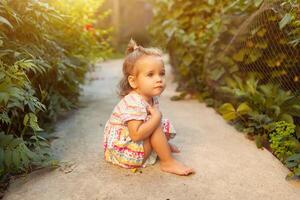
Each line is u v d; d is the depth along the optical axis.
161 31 4.65
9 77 2.12
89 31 4.21
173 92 4.34
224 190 2.01
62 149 2.58
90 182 2.10
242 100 3.10
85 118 3.30
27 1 2.63
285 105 2.73
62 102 3.29
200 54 3.98
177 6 4.38
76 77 3.67
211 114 3.42
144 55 2.23
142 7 9.18
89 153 2.51
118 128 2.25
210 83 3.65
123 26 9.13
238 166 2.30
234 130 2.97
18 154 2.01
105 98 4.06
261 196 1.95
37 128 2.20
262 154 2.48
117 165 2.30
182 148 2.60
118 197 1.95
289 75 2.86
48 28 3.10
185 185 2.06
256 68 3.12
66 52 3.58
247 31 3.04
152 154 2.31
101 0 4.24
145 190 2.01
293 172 2.14
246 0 3.08
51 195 1.97
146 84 2.20
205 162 2.36
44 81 2.96
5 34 2.55
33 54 2.62
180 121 3.22
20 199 1.94
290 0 2.51
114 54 7.93
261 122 2.76
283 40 2.78
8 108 2.19
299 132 2.58
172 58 4.89
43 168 2.27
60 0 3.39
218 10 4.00
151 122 2.14
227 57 3.36
